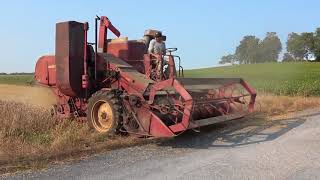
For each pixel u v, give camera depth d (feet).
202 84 37.86
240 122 46.78
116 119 35.42
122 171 25.30
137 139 34.53
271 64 297.33
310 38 442.09
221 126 43.62
